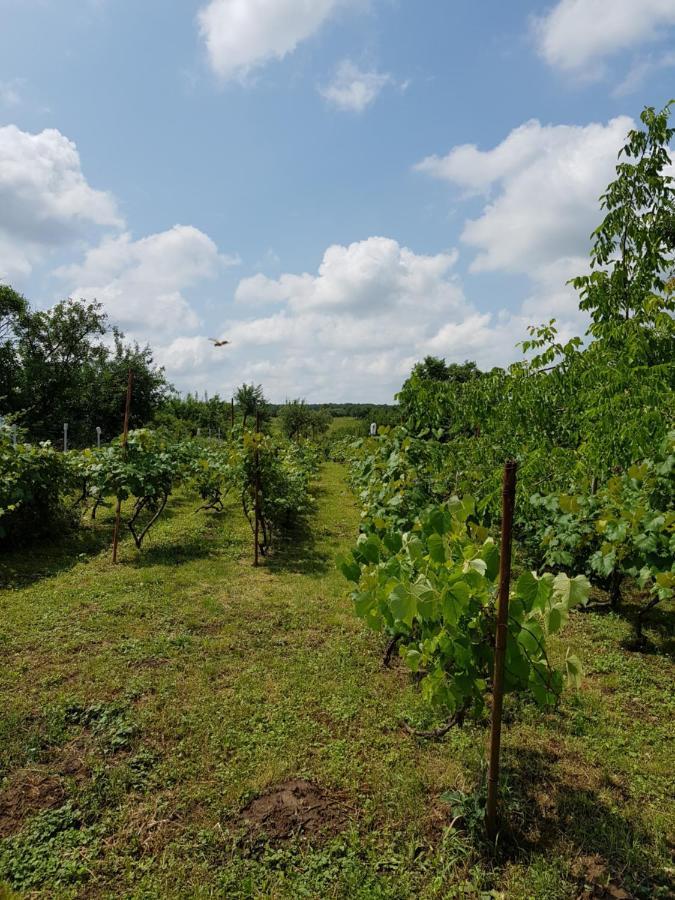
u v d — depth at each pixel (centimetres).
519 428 591
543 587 234
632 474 421
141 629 467
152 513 1002
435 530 265
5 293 3027
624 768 291
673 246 593
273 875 221
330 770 286
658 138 566
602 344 536
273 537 854
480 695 260
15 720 322
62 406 3136
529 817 255
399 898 212
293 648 436
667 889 216
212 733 318
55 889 214
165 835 243
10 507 661
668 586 381
